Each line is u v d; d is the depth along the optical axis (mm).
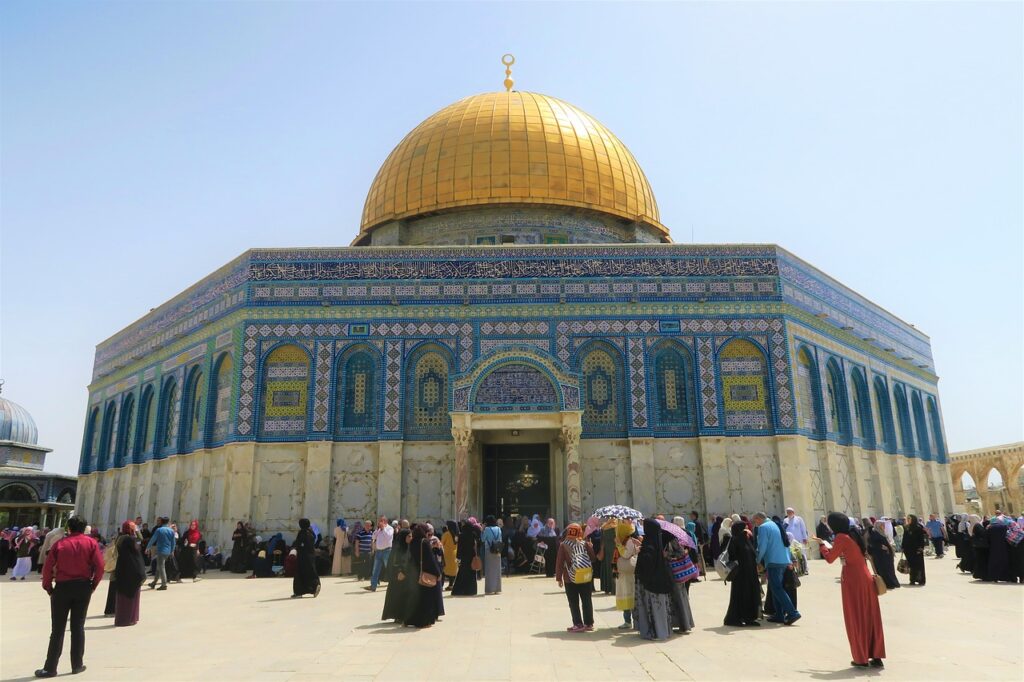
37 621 13500
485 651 9500
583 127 31656
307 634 11031
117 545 12555
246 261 25688
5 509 50062
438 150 30516
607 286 25156
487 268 25344
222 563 23125
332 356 24672
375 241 31547
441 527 23422
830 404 27031
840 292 29375
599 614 12805
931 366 37719
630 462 23812
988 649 9555
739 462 23875
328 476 23625
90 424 35875
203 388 26734
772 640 10180
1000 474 53656
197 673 8461
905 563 19750
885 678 7922
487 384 23500
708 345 24703
